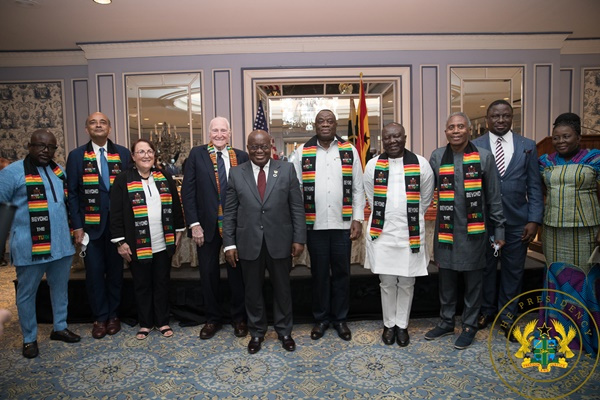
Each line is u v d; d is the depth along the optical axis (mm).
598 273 2414
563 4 4898
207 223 2727
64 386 2193
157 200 2779
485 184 2508
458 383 2152
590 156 2396
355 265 3459
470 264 2480
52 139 2539
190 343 2717
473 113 6156
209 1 4562
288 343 2578
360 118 5137
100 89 6062
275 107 8172
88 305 3135
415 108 6121
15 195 2484
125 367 2393
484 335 2729
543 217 2590
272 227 2486
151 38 5832
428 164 2590
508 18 5344
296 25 5441
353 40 5957
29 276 2523
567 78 6484
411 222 2516
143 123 6117
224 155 2799
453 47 6066
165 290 2877
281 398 2045
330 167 2668
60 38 5742
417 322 3035
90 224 2762
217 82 6039
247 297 2559
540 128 6199
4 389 2166
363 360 2426
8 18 4973
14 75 6352
